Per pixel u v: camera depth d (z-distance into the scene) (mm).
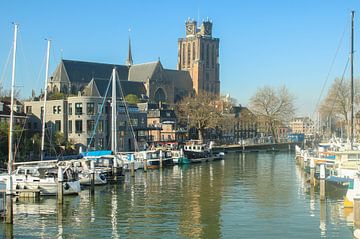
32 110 132750
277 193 65812
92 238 42469
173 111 195875
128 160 99750
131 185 75625
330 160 76875
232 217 50219
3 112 110125
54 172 63312
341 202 57219
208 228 45625
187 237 42688
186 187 73312
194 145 139250
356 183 49969
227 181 81125
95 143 129500
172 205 57281
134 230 45125
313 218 48938
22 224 47406
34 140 97188
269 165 116188
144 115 156250
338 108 156000
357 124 152875
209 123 183250
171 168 107750
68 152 113062
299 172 96562
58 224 47469
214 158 134125
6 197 45781
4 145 87812
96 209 54875
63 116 128500
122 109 138375
